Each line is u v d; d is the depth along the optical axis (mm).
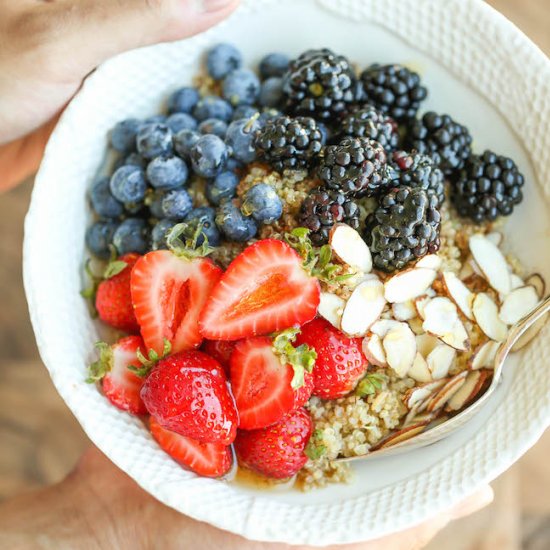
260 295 349
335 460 358
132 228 379
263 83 398
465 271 375
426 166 360
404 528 336
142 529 408
